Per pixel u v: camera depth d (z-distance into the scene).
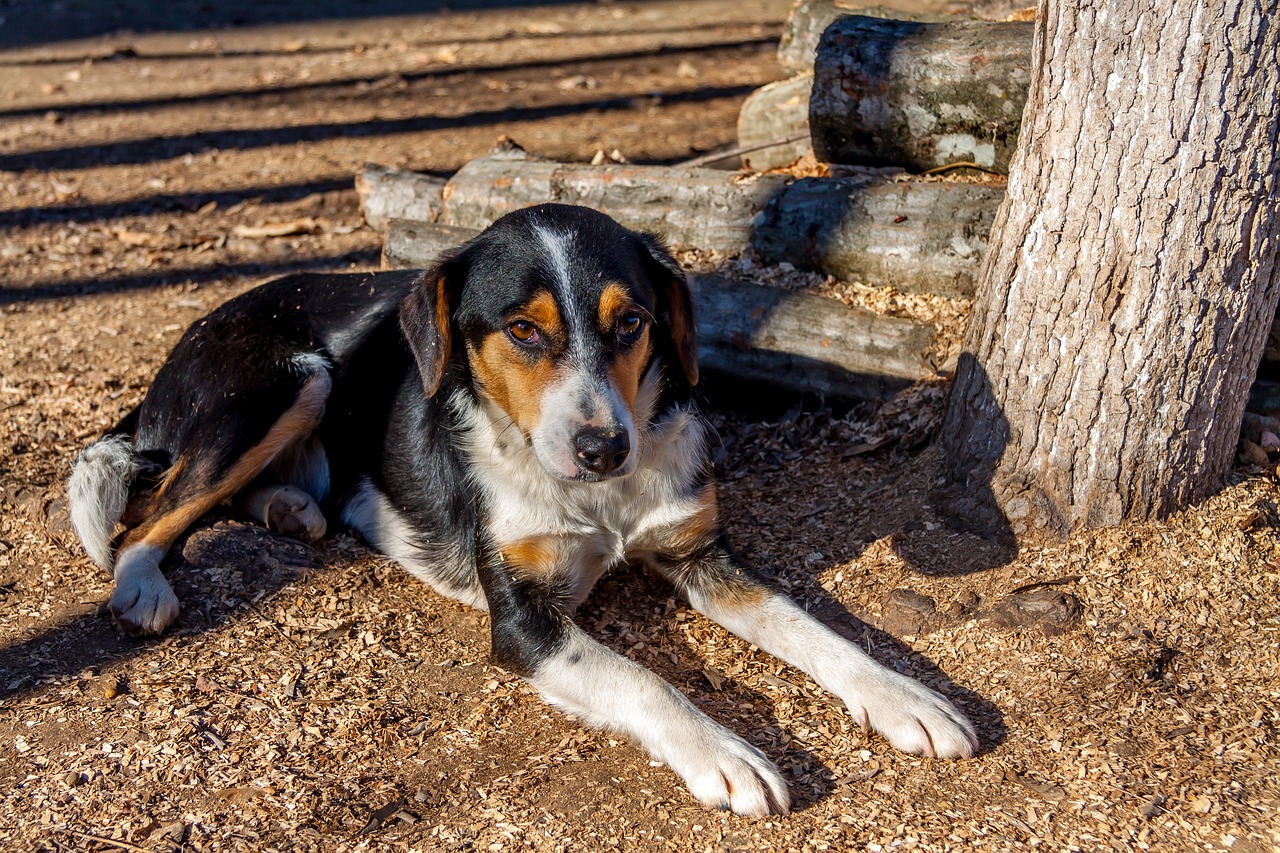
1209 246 2.99
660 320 3.30
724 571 3.38
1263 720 2.81
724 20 11.93
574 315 2.97
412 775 2.80
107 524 3.66
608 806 2.69
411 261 4.89
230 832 2.60
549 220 3.18
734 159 6.19
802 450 4.11
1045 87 3.12
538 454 2.94
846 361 4.13
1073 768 2.72
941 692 3.02
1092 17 2.94
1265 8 2.78
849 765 2.79
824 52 4.66
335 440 4.00
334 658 3.26
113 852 2.54
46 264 6.32
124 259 6.39
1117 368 3.16
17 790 2.73
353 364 3.93
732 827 2.61
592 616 3.51
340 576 3.68
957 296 4.20
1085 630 3.11
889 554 3.49
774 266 4.54
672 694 2.89
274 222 6.71
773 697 3.07
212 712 3.00
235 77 10.23
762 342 4.23
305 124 8.69
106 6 13.36
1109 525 3.32
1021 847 2.49
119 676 3.15
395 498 3.77
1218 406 3.22
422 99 9.24
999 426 3.43
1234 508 3.34
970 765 2.76
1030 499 3.38
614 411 2.86
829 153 4.87
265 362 3.84
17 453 4.36
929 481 3.65
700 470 3.45
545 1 13.39
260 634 3.35
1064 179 3.11
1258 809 2.55
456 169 7.27
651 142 7.55
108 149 8.27
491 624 3.28
